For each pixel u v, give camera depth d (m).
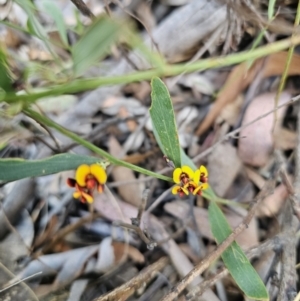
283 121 0.12
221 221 0.09
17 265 0.10
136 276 0.10
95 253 0.11
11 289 0.10
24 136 0.11
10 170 0.07
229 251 0.09
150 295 0.10
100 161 0.08
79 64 0.07
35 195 0.11
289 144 0.12
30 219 0.11
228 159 0.12
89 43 0.06
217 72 0.13
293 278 0.09
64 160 0.08
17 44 0.12
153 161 0.12
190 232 0.11
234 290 0.10
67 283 0.10
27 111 0.08
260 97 0.12
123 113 0.12
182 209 0.11
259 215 0.11
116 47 0.12
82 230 0.11
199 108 0.12
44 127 0.10
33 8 0.09
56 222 0.11
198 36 0.12
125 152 0.12
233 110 0.12
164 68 0.07
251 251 0.10
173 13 0.13
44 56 0.12
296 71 0.12
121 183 0.11
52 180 0.11
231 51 0.12
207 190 0.10
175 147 0.08
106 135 0.12
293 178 0.11
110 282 0.10
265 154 0.12
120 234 0.11
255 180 0.11
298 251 0.11
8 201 0.11
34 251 0.11
